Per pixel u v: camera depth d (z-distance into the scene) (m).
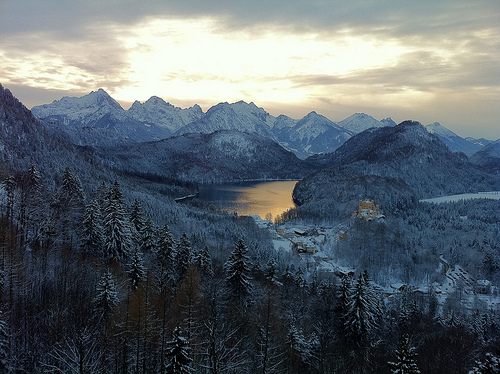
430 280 166.88
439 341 85.19
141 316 56.12
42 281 76.38
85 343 51.62
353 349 73.25
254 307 77.00
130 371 54.66
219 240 177.62
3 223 81.81
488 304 143.75
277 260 155.25
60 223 105.12
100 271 83.25
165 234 93.69
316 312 89.31
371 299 82.62
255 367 58.06
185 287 63.66
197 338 59.38
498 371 46.72
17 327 60.97
